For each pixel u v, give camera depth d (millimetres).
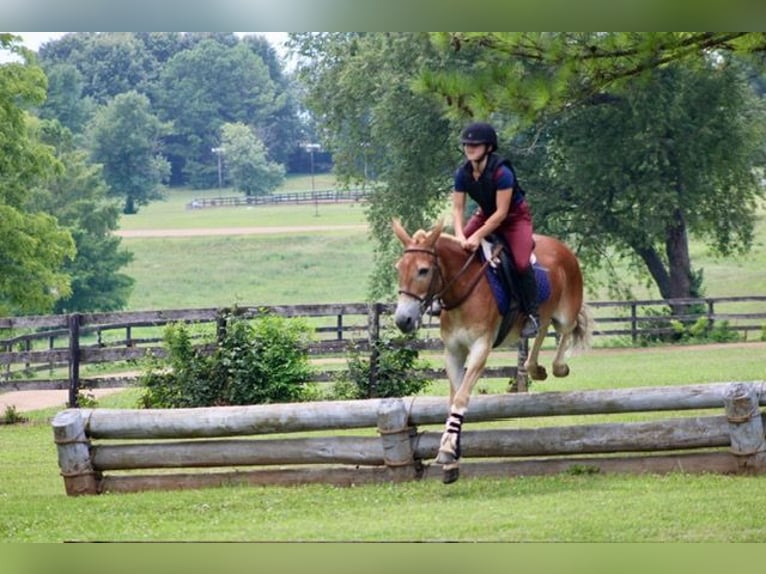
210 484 11328
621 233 39969
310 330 19359
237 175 123750
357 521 9391
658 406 10641
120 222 102000
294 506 10219
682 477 10445
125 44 133250
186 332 18719
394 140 37906
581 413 10758
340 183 42812
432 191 39062
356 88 39188
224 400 18438
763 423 10539
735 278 59375
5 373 26797
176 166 134000
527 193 39750
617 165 37625
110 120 111250
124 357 20094
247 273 76375
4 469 13961
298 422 10984
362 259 78188
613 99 36406
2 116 33531
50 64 120250
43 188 60406
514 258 10141
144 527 9656
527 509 9469
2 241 33594
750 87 42969
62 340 51875
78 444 11258
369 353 19188
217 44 133625
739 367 25203
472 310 9922
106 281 61000
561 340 11250
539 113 11742
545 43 11383
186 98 132000
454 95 11656
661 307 44281
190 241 86750
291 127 141125
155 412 11227
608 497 9766
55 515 10352
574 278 11125
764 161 40844
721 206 40094
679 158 37938
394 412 10805
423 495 10328
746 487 9930
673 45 11250
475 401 10828
